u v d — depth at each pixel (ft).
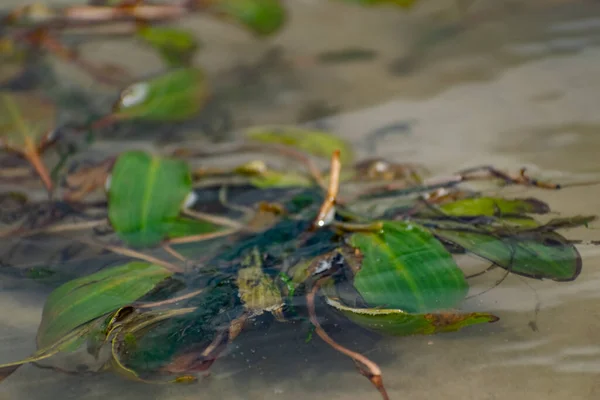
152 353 2.99
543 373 2.95
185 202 3.37
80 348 3.00
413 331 3.01
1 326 3.07
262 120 3.73
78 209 3.39
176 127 3.73
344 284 3.09
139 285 3.10
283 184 3.44
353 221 3.25
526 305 3.04
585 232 3.17
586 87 3.67
